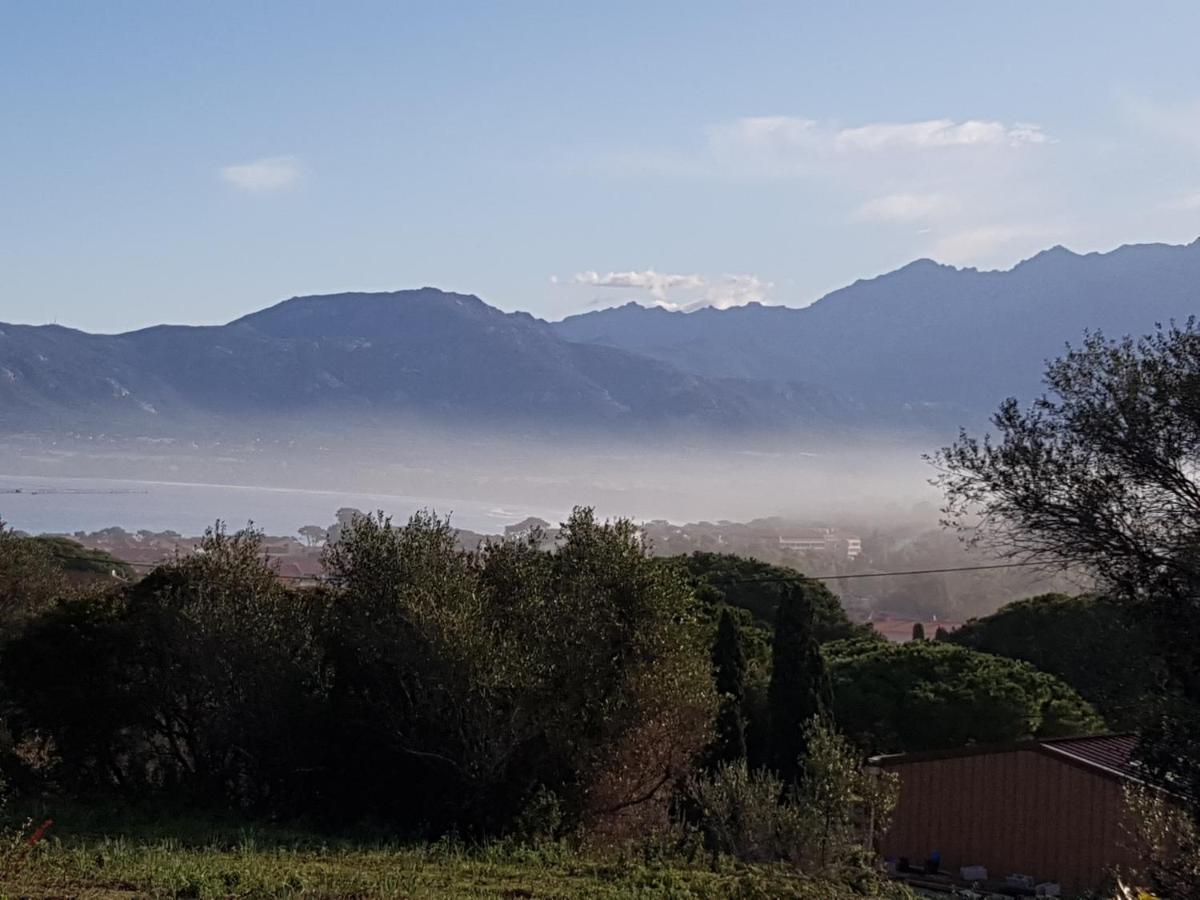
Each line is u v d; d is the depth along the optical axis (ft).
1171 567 35.70
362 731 68.13
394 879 45.03
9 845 46.57
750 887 47.78
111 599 77.36
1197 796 35.09
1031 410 38.14
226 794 72.49
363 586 66.59
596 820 64.54
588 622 63.98
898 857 90.63
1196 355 36.14
